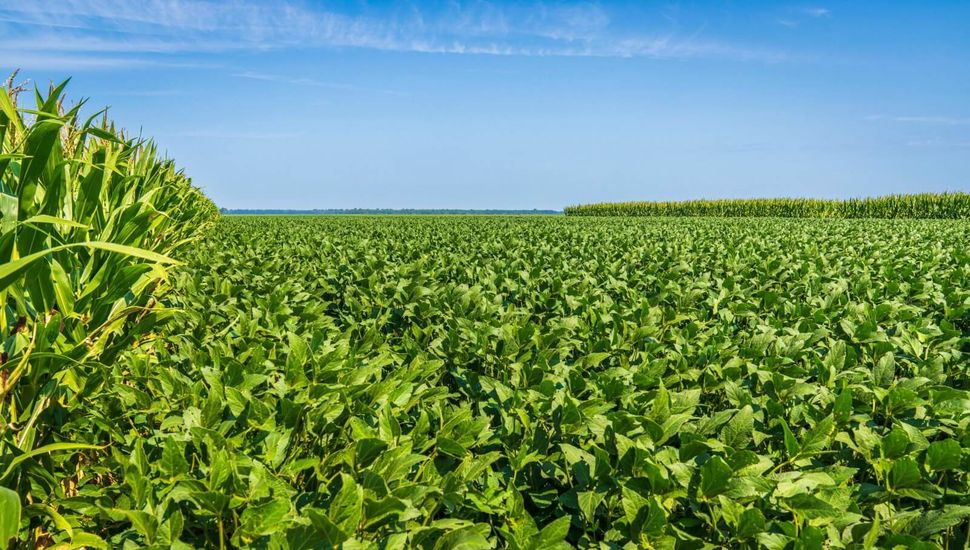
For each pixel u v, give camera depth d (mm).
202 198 15102
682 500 2016
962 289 5387
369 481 1753
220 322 3955
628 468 2016
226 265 6723
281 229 16219
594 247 9859
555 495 2188
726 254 8406
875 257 7902
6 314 2738
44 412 2598
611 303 4766
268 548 1607
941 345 3471
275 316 3748
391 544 1640
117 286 2928
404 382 2588
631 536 1826
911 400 2469
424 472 2006
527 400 2516
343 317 4266
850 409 2359
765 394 2779
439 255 8047
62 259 2885
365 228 17406
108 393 2768
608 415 2352
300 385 2480
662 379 2979
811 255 8391
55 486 2383
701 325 3926
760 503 1859
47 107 2451
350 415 2336
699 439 2023
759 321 4375
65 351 2559
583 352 3576
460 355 3357
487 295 5195
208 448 1940
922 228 16266
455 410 2514
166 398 2574
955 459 1973
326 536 1556
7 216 2268
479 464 2043
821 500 1766
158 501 1942
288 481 2090
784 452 2328
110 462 2355
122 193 4191
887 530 1853
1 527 1556
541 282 5711
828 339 3680
